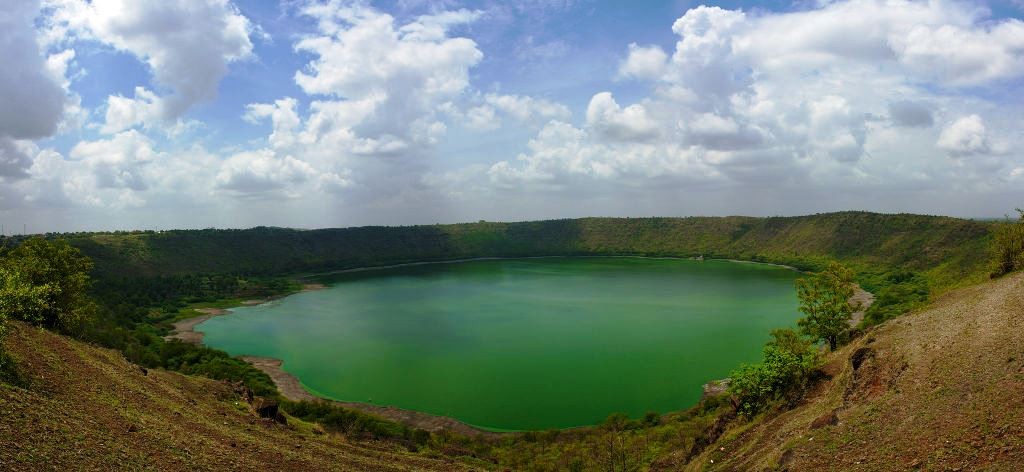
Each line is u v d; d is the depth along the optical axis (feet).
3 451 59.88
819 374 114.83
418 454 136.56
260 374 245.24
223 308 454.81
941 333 93.66
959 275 370.73
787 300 438.81
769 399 120.16
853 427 77.71
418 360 278.87
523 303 460.14
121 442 76.02
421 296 517.96
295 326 373.61
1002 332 82.33
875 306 333.83
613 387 229.86
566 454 146.92
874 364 92.89
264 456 92.73
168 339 328.90
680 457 125.39
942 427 67.92
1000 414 64.03
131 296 443.73
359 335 342.03
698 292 499.51
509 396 222.07
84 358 119.44
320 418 178.29
